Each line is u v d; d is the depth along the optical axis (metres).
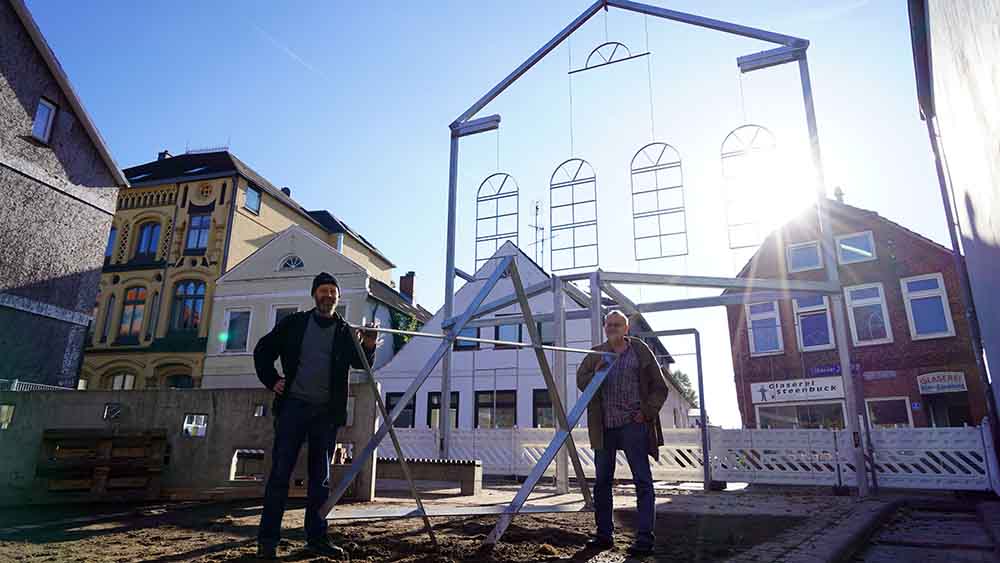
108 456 5.80
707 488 10.56
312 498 3.30
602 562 3.09
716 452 12.23
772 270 23.34
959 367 19.45
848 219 22.44
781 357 22.42
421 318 30.55
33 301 14.55
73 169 15.94
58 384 15.04
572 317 10.28
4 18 14.19
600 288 8.88
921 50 9.89
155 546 3.42
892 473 10.79
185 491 5.95
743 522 4.99
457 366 24.52
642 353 3.85
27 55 14.74
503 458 14.31
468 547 3.43
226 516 4.69
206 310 24.66
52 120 15.38
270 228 27.75
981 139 5.50
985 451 10.12
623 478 13.68
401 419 24.56
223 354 23.91
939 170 12.31
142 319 25.16
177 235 25.73
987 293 7.52
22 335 14.26
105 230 16.83
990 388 11.16
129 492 5.79
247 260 24.88
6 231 14.02
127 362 24.64
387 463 8.70
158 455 5.98
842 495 9.35
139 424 6.13
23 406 5.87
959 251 12.01
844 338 8.98
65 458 5.78
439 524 4.41
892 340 20.67
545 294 24.12
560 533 3.97
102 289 25.80
